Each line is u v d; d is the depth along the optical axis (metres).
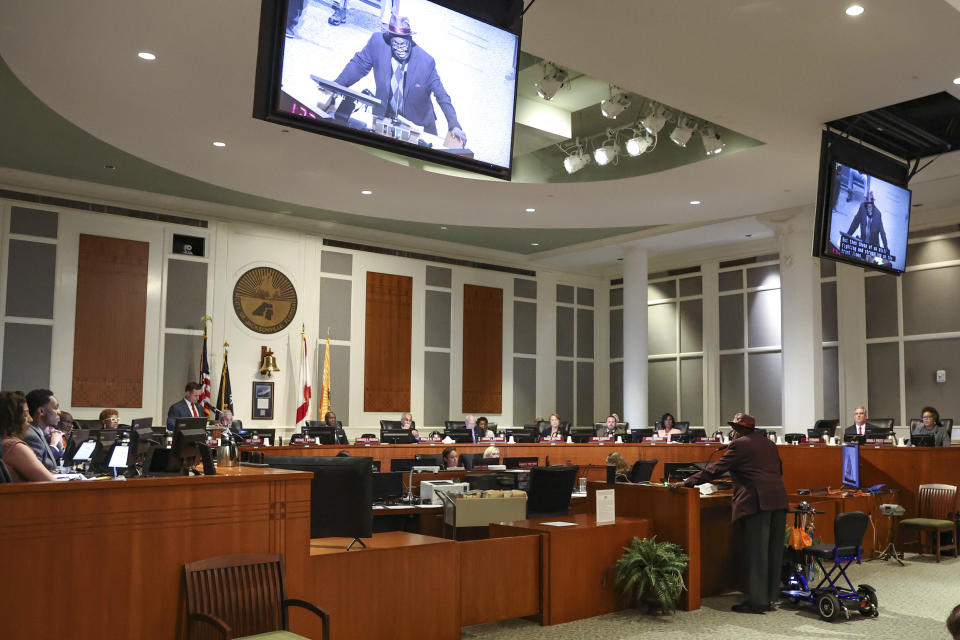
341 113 5.03
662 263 19.09
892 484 9.91
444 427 17.62
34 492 3.55
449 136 5.48
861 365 15.24
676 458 13.18
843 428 15.17
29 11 6.67
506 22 5.79
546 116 10.66
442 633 5.29
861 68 7.55
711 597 7.08
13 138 11.23
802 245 13.97
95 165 12.44
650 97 8.37
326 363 15.70
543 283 19.73
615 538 6.54
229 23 6.79
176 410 9.92
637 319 17.52
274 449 10.67
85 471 6.55
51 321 12.96
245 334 15.00
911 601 6.94
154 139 9.84
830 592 6.33
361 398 16.44
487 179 11.52
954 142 9.48
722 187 11.70
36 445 5.54
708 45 7.14
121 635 3.73
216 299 14.68
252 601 4.07
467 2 5.59
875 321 15.12
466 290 18.34
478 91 5.62
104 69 7.80
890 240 9.33
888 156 9.55
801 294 13.88
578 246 18.17
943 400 14.14
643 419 17.33
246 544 4.17
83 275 13.31
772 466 6.65
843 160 8.82
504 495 6.99
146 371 13.79
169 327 14.12
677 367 18.75
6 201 12.70
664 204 12.70
